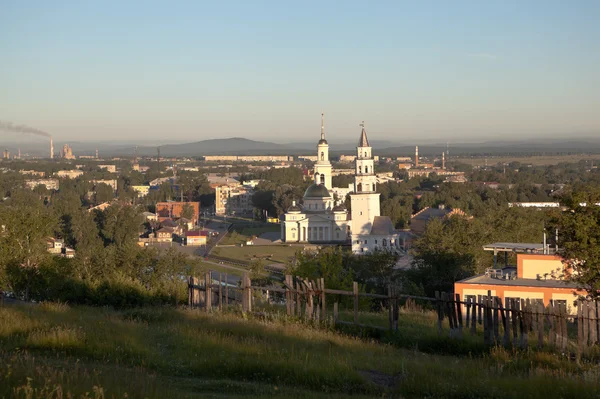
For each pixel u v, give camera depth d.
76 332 33.19
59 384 20.27
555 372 29.22
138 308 52.84
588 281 41.03
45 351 30.02
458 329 37.28
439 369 30.06
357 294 40.28
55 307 46.38
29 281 65.44
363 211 174.88
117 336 33.47
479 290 54.22
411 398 26.66
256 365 29.42
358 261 97.94
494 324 35.50
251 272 127.00
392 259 96.62
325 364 29.81
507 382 27.50
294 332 37.62
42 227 66.94
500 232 104.62
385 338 38.12
